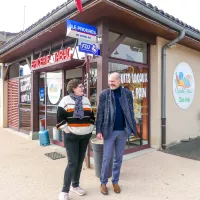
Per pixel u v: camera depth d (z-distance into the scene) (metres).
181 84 6.32
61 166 4.32
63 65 5.14
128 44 5.17
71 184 3.27
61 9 4.25
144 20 4.41
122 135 3.17
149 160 4.66
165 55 5.61
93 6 3.78
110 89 3.19
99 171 3.70
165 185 3.45
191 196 3.10
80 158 3.13
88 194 3.14
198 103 7.11
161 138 5.61
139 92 5.41
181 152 5.26
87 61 4.18
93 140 3.93
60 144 5.98
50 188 3.33
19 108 8.34
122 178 3.72
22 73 8.15
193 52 6.84
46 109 6.64
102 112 3.16
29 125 7.60
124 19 4.42
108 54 4.43
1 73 9.66
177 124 6.18
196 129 7.00
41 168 4.20
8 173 3.94
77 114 2.92
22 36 5.98
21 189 3.30
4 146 5.98
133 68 5.29
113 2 3.69
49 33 5.32
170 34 5.36
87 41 4.02
